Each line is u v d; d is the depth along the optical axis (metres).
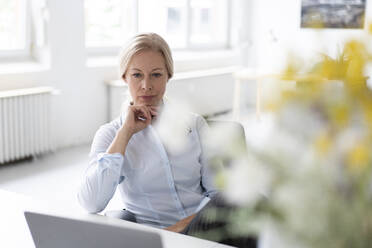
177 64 7.51
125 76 1.77
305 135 0.44
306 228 0.45
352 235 0.44
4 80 4.86
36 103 4.95
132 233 0.84
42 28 5.24
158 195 1.75
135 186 1.74
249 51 9.02
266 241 0.49
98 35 6.33
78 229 0.91
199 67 8.01
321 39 0.44
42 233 0.98
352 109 0.43
